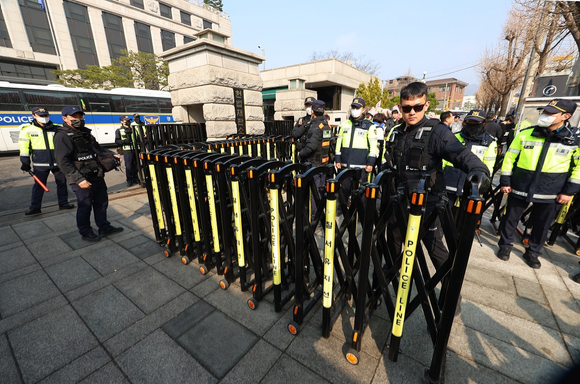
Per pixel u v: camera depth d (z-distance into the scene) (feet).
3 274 8.75
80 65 88.17
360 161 12.82
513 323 6.54
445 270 4.96
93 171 10.38
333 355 5.67
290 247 7.41
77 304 7.32
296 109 41.55
